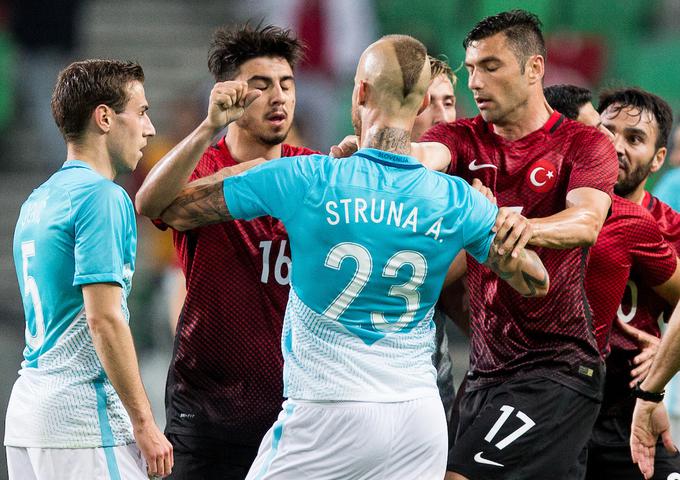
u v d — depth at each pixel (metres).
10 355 41.00
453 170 18.34
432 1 51.47
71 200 15.73
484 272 18.06
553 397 17.58
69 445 15.70
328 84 47.72
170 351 39.06
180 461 18.67
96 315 15.43
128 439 16.17
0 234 49.47
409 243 14.73
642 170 20.64
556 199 17.77
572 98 20.20
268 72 18.06
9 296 45.81
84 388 15.81
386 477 15.02
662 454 19.95
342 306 14.80
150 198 15.27
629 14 52.22
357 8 48.22
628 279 19.89
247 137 18.36
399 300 14.93
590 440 20.27
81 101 16.20
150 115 52.28
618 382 20.03
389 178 14.82
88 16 55.78
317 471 14.88
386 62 14.89
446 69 20.62
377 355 14.90
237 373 18.34
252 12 52.59
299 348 15.06
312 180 14.76
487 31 17.55
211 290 18.20
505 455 17.39
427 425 15.13
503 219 15.09
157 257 41.59
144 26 55.88
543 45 17.78
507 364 18.00
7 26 51.41
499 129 18.09
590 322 18.03
